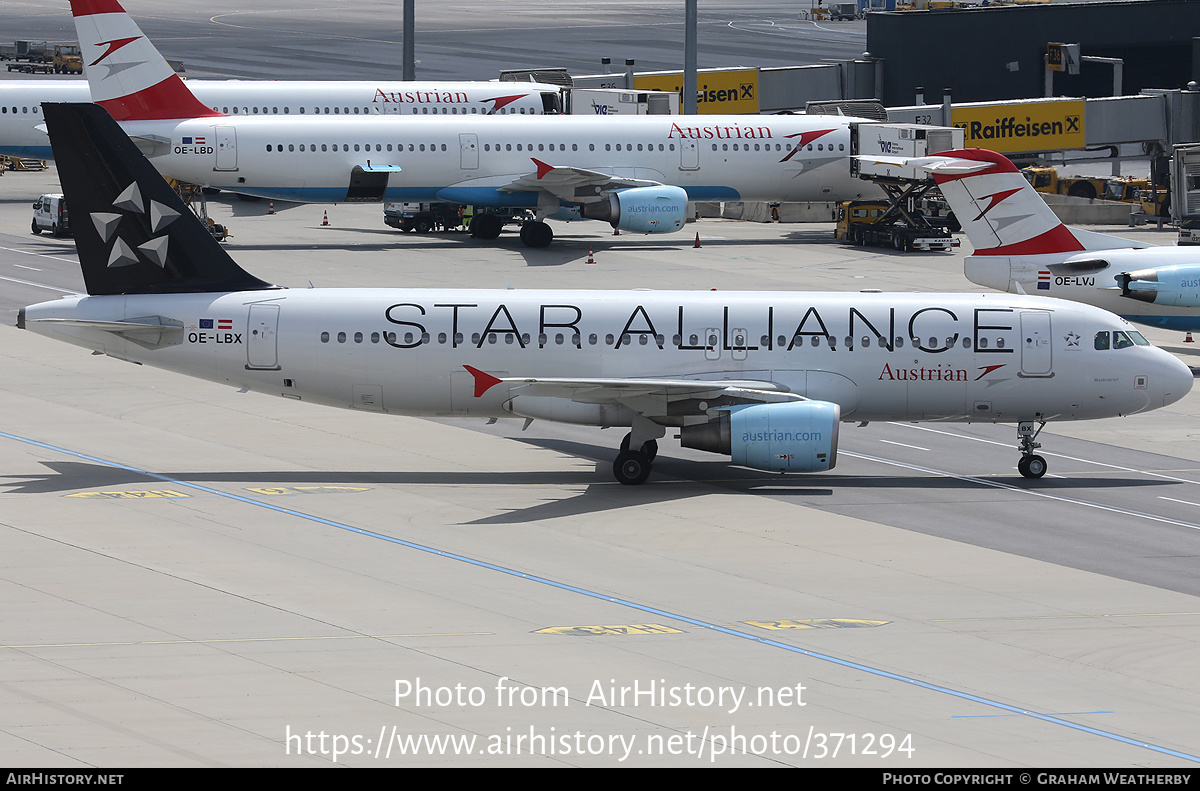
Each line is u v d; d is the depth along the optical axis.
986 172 80.38
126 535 50.09
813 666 38.72
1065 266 80.56
